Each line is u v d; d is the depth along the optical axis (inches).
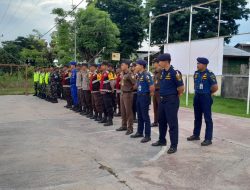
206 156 260.8
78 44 1205.7
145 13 1393.9
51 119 458.6
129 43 1528.1
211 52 598.2
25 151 282.2
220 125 398.0
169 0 1255.5
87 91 463.8
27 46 1854.1
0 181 210.5
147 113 309.9
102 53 1213.7
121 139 323.9
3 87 1006.4
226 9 1170.0
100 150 282.5
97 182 207.5
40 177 216.8
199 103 302.4
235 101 731.4
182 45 655.8
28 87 1028.5
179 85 266.8
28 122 435.5
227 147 289.0
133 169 231.1
